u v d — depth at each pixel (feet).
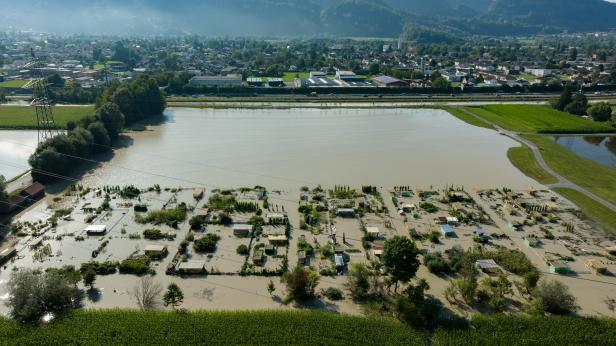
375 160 531.09
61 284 259.60
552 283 268.21
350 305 268.82
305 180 463.01
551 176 481.87
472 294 264.31
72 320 245.65
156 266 305.73
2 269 297.53
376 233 346.13
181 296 261.44
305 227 359.25
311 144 592.60
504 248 332.19
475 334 239.30
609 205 409.90
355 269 283.18
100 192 422.00
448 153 563.07
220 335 237.25
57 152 457.68
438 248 332.39
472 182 465.47
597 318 253.03
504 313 259.80
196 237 341.21
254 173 481.46
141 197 412.98
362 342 235.40
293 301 272.10
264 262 312.29
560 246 337.11
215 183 451.53
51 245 328.70
